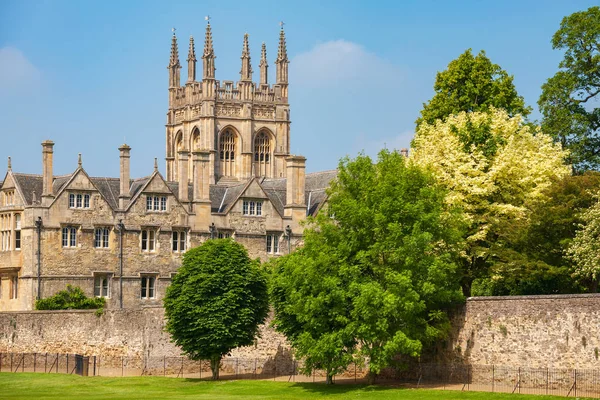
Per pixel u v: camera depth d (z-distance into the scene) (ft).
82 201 473.26
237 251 365.61
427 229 322.55
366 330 309.63
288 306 334.65
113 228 477.36
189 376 376.89
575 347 285.02
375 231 321.11
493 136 378.12
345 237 330.13
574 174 426.51
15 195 472.44
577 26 424.87
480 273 362.74
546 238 348.59
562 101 432.25
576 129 428.56
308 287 324.39
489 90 448.65
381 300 306.96
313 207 532.32
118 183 496.64
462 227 339.16
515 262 338.75
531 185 367.66
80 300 449.48
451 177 364.38
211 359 362.74
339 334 315.99
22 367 403.54
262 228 510.58
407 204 321.32
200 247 366.22
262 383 343.26
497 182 366.02
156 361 390.01
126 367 395.55
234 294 355.77
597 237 322.34
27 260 464.24
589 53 423.64
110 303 475.31
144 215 485.15
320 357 317.42
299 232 516.73
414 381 325.42
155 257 485.97
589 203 345.51
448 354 322.34
